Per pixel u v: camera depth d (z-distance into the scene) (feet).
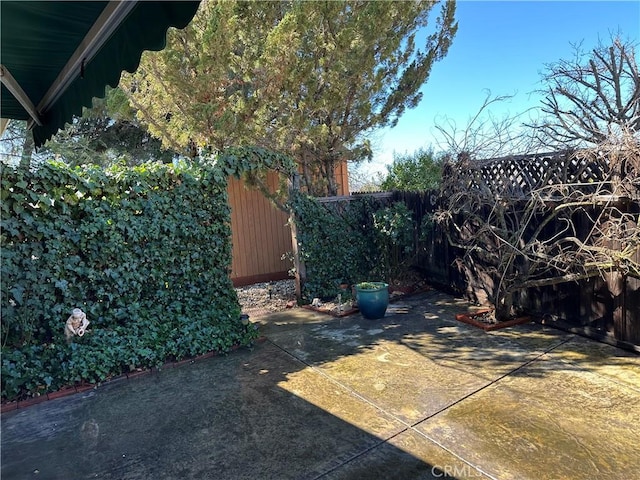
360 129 23.63
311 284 21.80
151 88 21.27
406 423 9.75
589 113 26.86
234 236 27.04
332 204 22.65
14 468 8.86
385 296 18.26
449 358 13.50
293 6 19.03
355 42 19.70
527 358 13.12
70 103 9.45
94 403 11.76
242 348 15.55
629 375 11.56
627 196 12.32
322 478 8.00
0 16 6.40
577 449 8.40
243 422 10.28
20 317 12.30
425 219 22.11
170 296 15.49
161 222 15.06
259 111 19.62
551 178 15.26
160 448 9.36
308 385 12.15
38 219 12.66
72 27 6.90
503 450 8.50
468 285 20.31
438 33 24.27
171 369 13.92
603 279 13.83
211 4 18.49
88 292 13.89
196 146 23.99
